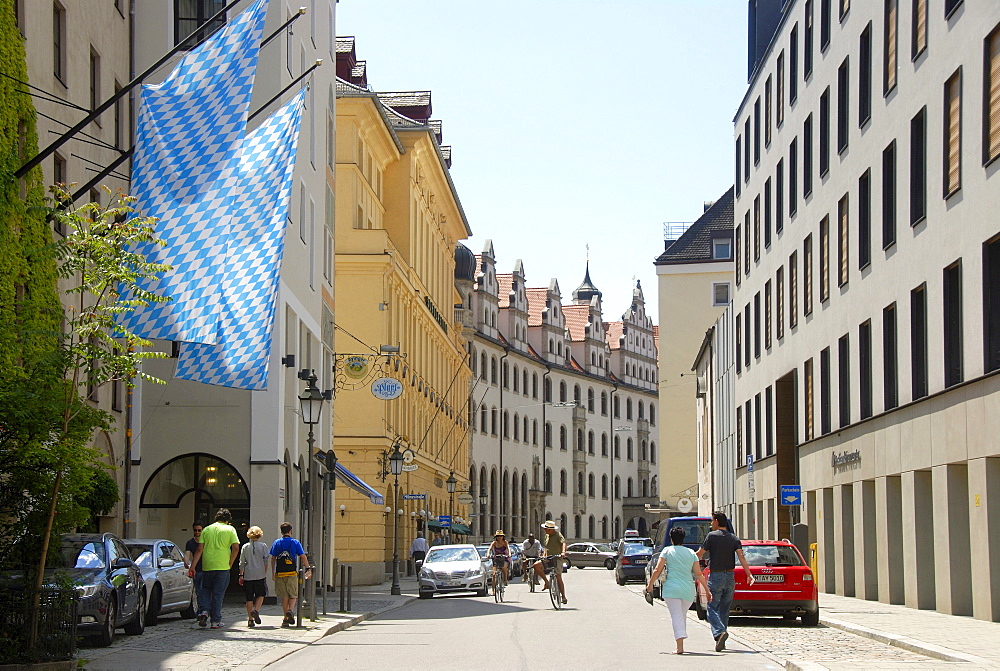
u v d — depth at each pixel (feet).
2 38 74.13
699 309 305.32
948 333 91.45
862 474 114.83
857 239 117.70
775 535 162.09
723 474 221.87
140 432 110.93
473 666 56.34
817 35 136.98
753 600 81.92
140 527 110.52
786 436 160.86
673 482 301.43
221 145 69.05
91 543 68.49
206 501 111.55
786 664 55.16
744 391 192.13
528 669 54.95
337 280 177.78
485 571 136.15
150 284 67.51
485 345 325.21
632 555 173.17
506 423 339.36
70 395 52.19
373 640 72.90
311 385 86.79
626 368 428.15
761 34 192.65
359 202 184.55
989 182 82.43
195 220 68.28
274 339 112.37
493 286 334.44
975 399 84.53
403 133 209.97
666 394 305.12
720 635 64.23
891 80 106.83
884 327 108.17
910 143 100.37
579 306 417.08
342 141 178.91
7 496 51.72
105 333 53.31
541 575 110.52
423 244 228.43
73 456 50.72
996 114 81.56
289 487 120.88
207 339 67.56
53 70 86.74
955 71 89.35
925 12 96.94
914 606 98.78
